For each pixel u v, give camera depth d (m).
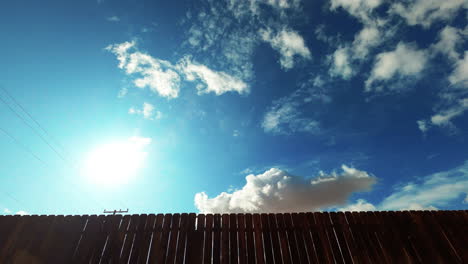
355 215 4.30
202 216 4.20
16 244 3.69
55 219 4.02
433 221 4.28
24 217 3.97
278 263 3.77
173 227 4.05
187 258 3.76
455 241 4.05
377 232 4.14
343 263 3.80
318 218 4.23
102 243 3.86
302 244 3.96
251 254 3.83
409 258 3.88
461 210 4.42
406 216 4.33
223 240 3.95
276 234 4.05
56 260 3.67
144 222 4.09
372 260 3.84
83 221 4.07
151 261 3.71
